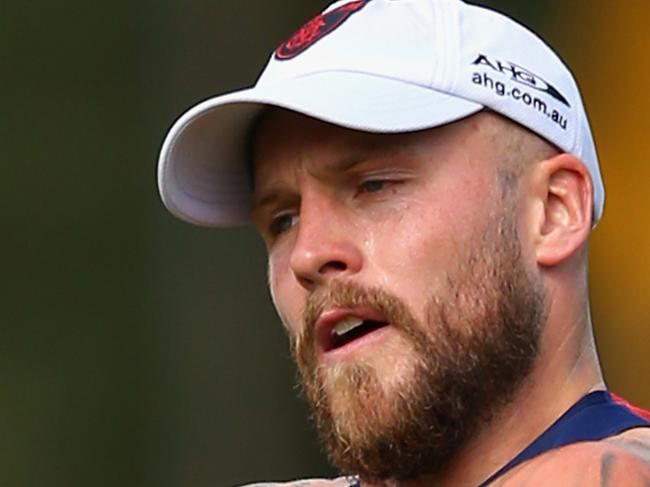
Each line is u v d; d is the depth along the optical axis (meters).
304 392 9.23
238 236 26.89
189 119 9.67
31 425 26.56
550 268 9.08
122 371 26.72
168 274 26.91
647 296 27.22
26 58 27.22
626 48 28.11
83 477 26.42
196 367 26.61
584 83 28.36
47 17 27.28
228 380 26.52
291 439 26.33
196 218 10.30
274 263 9.58
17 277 26.78
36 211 26.97
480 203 8.88
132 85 27.42
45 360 26.77
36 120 27.06
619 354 27.09
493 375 8.80
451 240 8.81
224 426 26.33
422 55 8.95
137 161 27.33
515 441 8.88
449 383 8.72
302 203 9.09
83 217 27.08
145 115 27.44
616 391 26.97
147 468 26.48
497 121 8.98
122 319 26.92
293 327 9.38
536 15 28.62
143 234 27.12
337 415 8.82
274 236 9.66
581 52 28.47
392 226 8.84
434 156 8.88
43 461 26.45
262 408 26.31
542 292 9.02
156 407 26.61
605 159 27.97
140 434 26.61
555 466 8.17
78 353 26.80
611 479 7.91
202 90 27.28
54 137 27.12
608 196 27.77
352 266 8.84
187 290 26.81
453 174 8.87
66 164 27.19
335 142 8.98
